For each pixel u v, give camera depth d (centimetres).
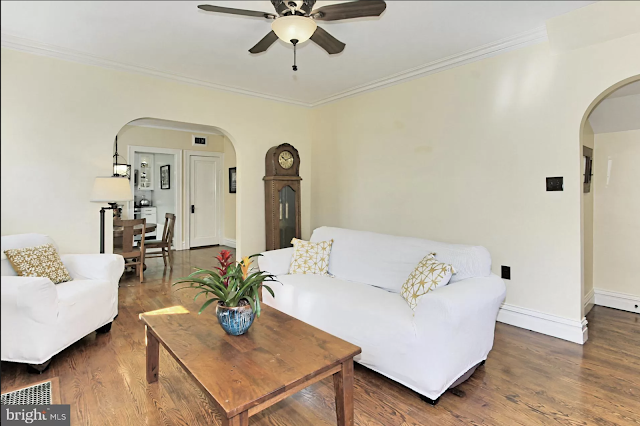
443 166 375
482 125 343
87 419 194
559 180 297
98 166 365
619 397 216
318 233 368
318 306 267
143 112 392
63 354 263
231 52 344
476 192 349
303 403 211
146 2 257
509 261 329
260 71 396
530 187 314
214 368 164
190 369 163
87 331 273
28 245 281
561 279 299
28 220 330
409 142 406
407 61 367
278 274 330
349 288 283
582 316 295
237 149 473
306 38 232
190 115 428
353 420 187
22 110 325
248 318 195
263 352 179
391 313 227
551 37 289
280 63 373
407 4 259
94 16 276
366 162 457
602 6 255
